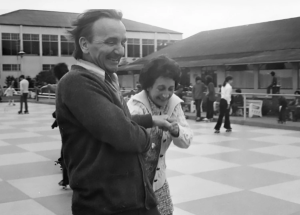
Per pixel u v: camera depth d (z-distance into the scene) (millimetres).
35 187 5527
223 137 10125
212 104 14250
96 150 1780
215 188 5371
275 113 13938
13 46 50594
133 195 1812
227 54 26609
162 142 2459
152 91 2502
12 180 5902
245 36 28781
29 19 51969
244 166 6684
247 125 12945
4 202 4883
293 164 6816
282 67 22812
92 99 1715
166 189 2578
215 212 4426
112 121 1698
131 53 54844
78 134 1803
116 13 1942
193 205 4660
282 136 10234
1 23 49438
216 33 32844
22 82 18078
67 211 4547
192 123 13766
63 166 5238
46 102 26391
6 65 50531
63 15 55469
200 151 8078
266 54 23344
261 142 9250
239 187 5414
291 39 24672
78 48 1970
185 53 30797
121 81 36531
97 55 1903
